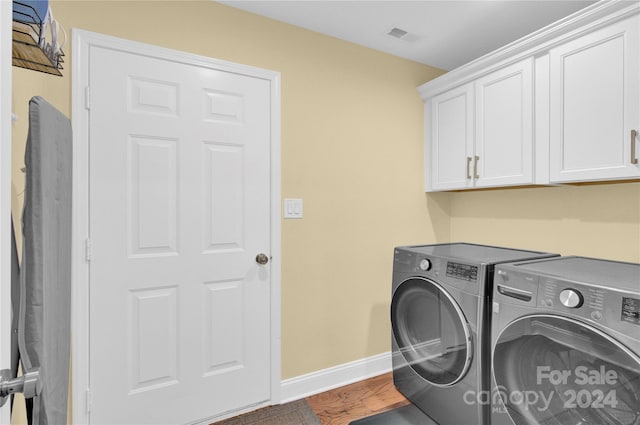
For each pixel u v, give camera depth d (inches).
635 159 56.5
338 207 87.3
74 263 58.5
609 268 54.6
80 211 58.9
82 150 58.9
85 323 59.5
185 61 67.9
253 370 75.7
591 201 75.2
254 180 75.7
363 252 91.2
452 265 64.7
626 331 39.6
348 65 88.4
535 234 86.2
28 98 52.1
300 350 81.8
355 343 89.7
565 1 70.0
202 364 70.3
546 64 70.1
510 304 53.4
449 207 107.0
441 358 66.9
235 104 73.4
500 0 70.4
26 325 29.2
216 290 71.9
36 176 29.9
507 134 77.6
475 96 85.3
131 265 63.5
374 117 92.9
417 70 100.7
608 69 59.9
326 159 85.3
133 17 63.4
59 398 38.9
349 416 72.7
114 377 62.1
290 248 80.4
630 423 39.4
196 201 69.5
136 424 63.9
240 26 74.1
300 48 81.4
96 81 60.0
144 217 64.6
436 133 97.7
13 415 45.4
